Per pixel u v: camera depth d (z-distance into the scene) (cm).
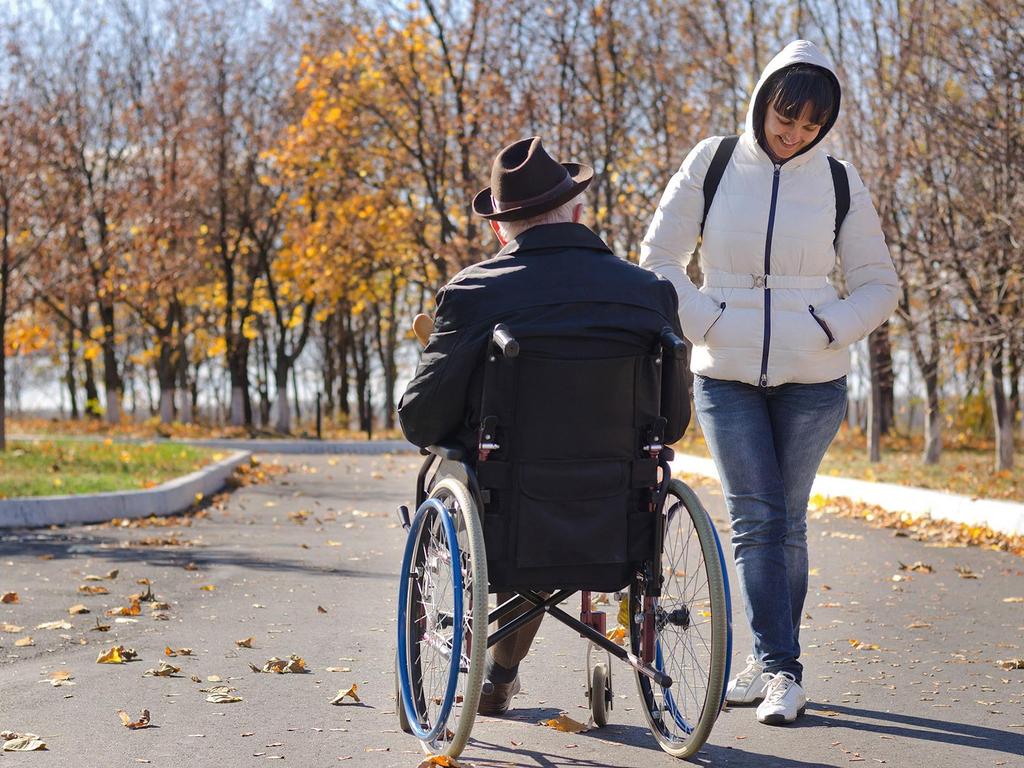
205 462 2666
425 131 4306
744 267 708
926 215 2345
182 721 665
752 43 3438
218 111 5325
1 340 2842
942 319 2388
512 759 593
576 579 586
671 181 736
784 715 664
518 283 567
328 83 4350
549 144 3856
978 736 639
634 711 705
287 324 5756
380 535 1614
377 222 4491
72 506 1703
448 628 584
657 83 3828
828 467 2953
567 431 567
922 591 1153
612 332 566
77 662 820
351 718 676
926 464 3044
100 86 5250
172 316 5634
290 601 1080
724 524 1764
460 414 576
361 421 6134
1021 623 984
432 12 4244
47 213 2953
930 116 2233
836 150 2753
